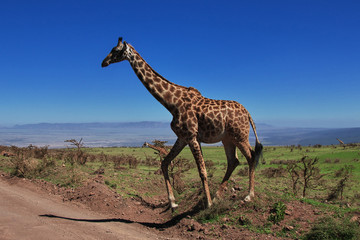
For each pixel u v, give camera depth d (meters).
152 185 12.40
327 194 11.91
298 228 5.71
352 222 5.52
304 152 32.72
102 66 7.20
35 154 18.02
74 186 10.55
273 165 22.98
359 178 15.41
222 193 7.63
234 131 6.85
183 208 7.75
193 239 5.80
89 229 6.19
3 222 6.00
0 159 15.16
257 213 6.47
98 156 26.70
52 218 6.82
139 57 7.34
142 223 7.35
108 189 10.23
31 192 10.01
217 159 30.69
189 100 7.02
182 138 6.98
